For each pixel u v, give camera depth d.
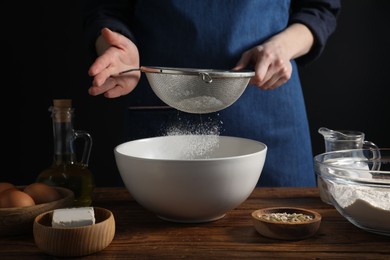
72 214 1.02
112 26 1.65
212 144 1.38
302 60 1.85
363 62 2.64
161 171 1.10
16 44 2.68
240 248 1.03
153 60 1.74
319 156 1.24
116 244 1.05
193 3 1.69
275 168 1.79
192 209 1.13
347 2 2.60
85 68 2.70
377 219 1.05
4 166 2.78
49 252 0.99
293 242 1.06
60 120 1.27
